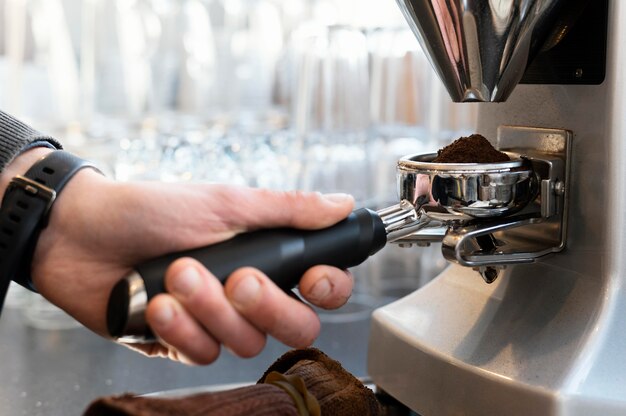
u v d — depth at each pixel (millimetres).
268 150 1277
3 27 2260
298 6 2344
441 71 465
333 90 1243
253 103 2393
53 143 505
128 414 318
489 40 431
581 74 461
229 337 379
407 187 450
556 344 445
